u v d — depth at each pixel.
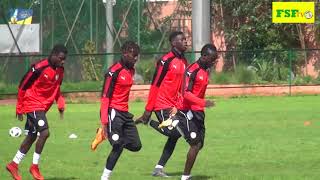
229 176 35.28
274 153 44.53
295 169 37.97
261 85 104.75
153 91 35.09
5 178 35.38
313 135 54.19
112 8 123.12
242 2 135.88
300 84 106.69
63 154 45.19
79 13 123.62
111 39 121.88
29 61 110.56
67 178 35.59
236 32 137.38
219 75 107.12
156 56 114.12
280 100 91.25
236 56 113.75
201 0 109.00
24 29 118.12
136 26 130.25
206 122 64.50
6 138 54.69
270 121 64.94
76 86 103.38
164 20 135.00
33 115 33.19
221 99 94.06
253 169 38.09
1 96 98.06
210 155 43.84
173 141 35.81
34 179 34.59
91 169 38.84
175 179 35.00
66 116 72.88
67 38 122.06
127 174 36.78
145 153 45.28
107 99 30.81
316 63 124.31
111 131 31.02
